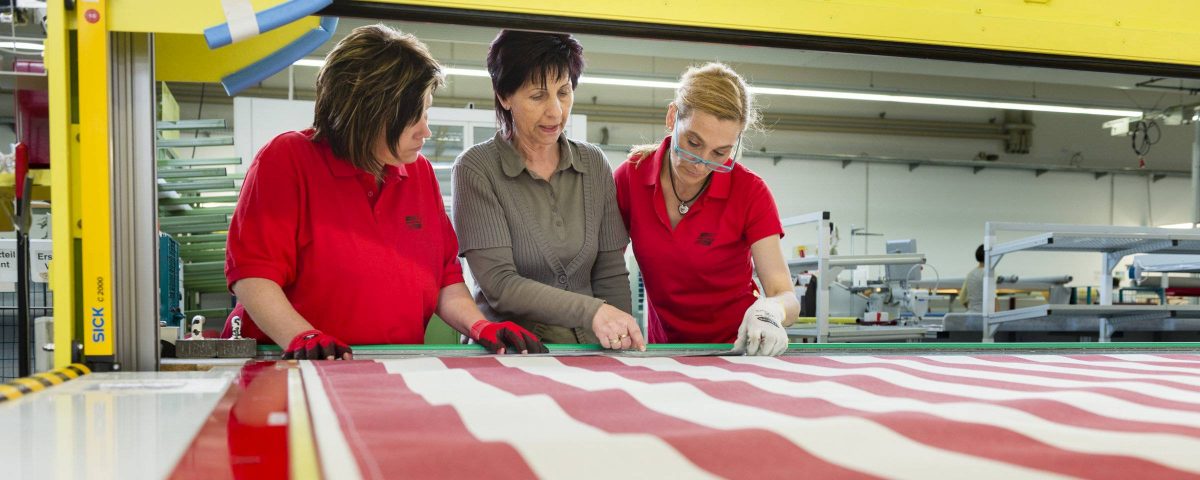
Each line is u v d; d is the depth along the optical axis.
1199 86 10.32
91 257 1.30
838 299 6.83
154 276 1.36
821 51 1.71
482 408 0.89
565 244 1.94
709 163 1.89
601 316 1.70
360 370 1.26
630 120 12.66
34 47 1.34
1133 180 14.58
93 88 1.30
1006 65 1.81
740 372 1.31
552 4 1.55
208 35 1.34
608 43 5.71
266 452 0.64
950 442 0.72
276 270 1.59
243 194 1.63
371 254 1.67
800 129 13.41
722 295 2.17
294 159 1.64
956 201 13.96
